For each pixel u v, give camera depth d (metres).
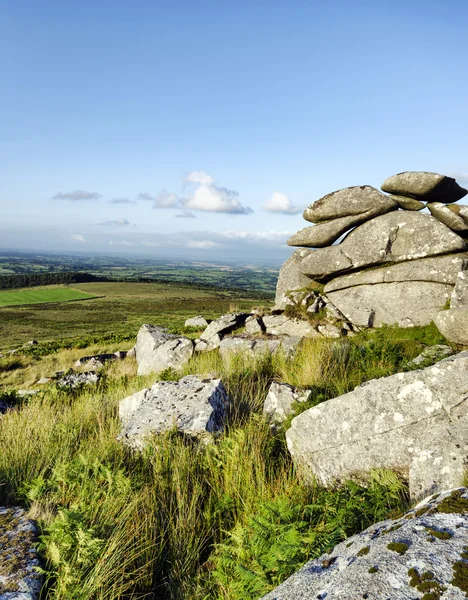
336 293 13.98
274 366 9.77
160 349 14.97
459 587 1.60
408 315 12.35
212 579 3.32
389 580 1.74
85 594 2.85
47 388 13.07
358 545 2.22
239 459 4.78
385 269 12.98
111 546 3.22
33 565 3.06
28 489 4.43
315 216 14.88
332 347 9.48
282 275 16.44
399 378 4.73
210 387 6.84
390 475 4.14
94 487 4.37
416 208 13.59
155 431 5.80
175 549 3.66
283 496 3.93
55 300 138.62
